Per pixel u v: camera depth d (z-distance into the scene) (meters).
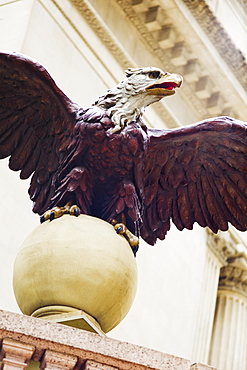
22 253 9.57
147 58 22.98
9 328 7.94
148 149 10.60
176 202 11.19
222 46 23.73
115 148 10.16
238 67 24.09
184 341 21.64
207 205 11.24
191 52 23.44
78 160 10.30
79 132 10.23
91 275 9.30
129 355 8.09
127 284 9.48
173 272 22.14
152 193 10.91
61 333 8.03
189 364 8.21
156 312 20.97
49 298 9.38
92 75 20.81
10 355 7.89
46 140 10.90
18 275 9.56
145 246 21.41
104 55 21.45
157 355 8.17
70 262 9.32
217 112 24.11
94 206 10.48
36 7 19.78
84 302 9.37
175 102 23.52
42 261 9.36
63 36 20.28
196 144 10.79
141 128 10.34
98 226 9.67
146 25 22.69
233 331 24.73
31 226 17.56
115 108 10.30
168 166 10.88
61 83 19.77
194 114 24.12
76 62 20.45
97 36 21.42
